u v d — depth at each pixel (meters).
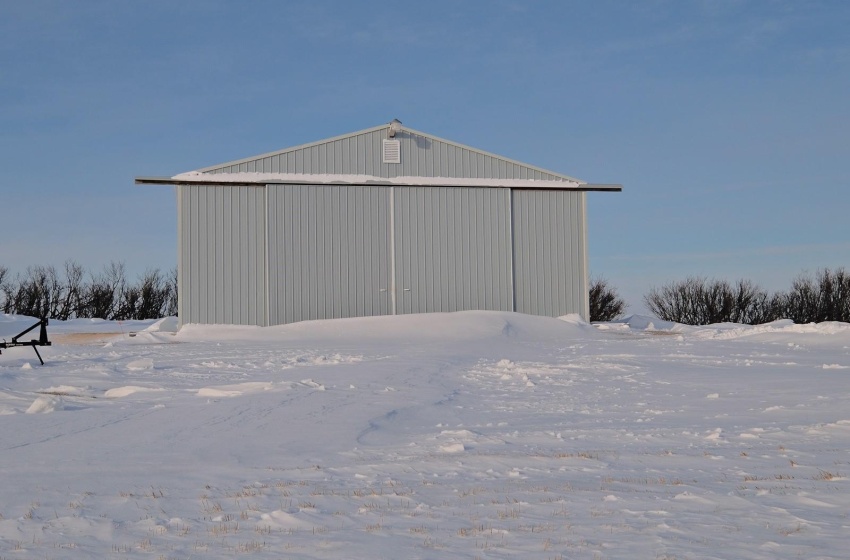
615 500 6.80
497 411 12.68
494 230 30.67
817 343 23.17
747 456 8.64
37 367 18.23
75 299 58.59
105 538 5.98
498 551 5.34
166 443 10.17
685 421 11.21
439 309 30.11
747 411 11.80
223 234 28.86
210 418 11.80
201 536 5.99
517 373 17.47
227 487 7.87
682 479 7.66
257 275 29.03
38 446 10.03
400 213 30.00
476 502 6.91
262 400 13.27
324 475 8.33
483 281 30.50
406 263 29.94
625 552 5.22
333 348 23.27
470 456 9.09
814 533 5.62
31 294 57.59
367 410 12.44
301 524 6.28
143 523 6.43
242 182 28.84
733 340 25.34
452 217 30.38
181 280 28.50
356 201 29.69
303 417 11.87
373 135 29.98
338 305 29.38
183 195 28.61
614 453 9.08
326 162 29.58
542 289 30.97
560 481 7.73
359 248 29.64
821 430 9.99
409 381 15.80
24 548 5.70
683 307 53.59
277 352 21.97
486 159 30.77
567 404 13.23
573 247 31.30
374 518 6.43
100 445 10.08
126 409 12.70
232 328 28.12
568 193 31.39
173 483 8.09
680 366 18.22
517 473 8.11
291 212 29.17
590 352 21.94
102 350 22.91
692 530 5.76
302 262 29.17
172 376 16.75
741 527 5.82
